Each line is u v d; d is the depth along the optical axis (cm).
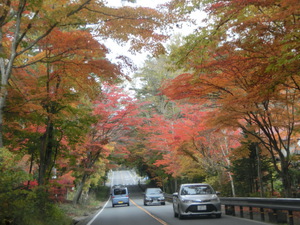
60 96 1348
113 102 2641
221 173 2439
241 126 1594
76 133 1570
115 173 14025
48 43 1263
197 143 2202
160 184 4875
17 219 965
